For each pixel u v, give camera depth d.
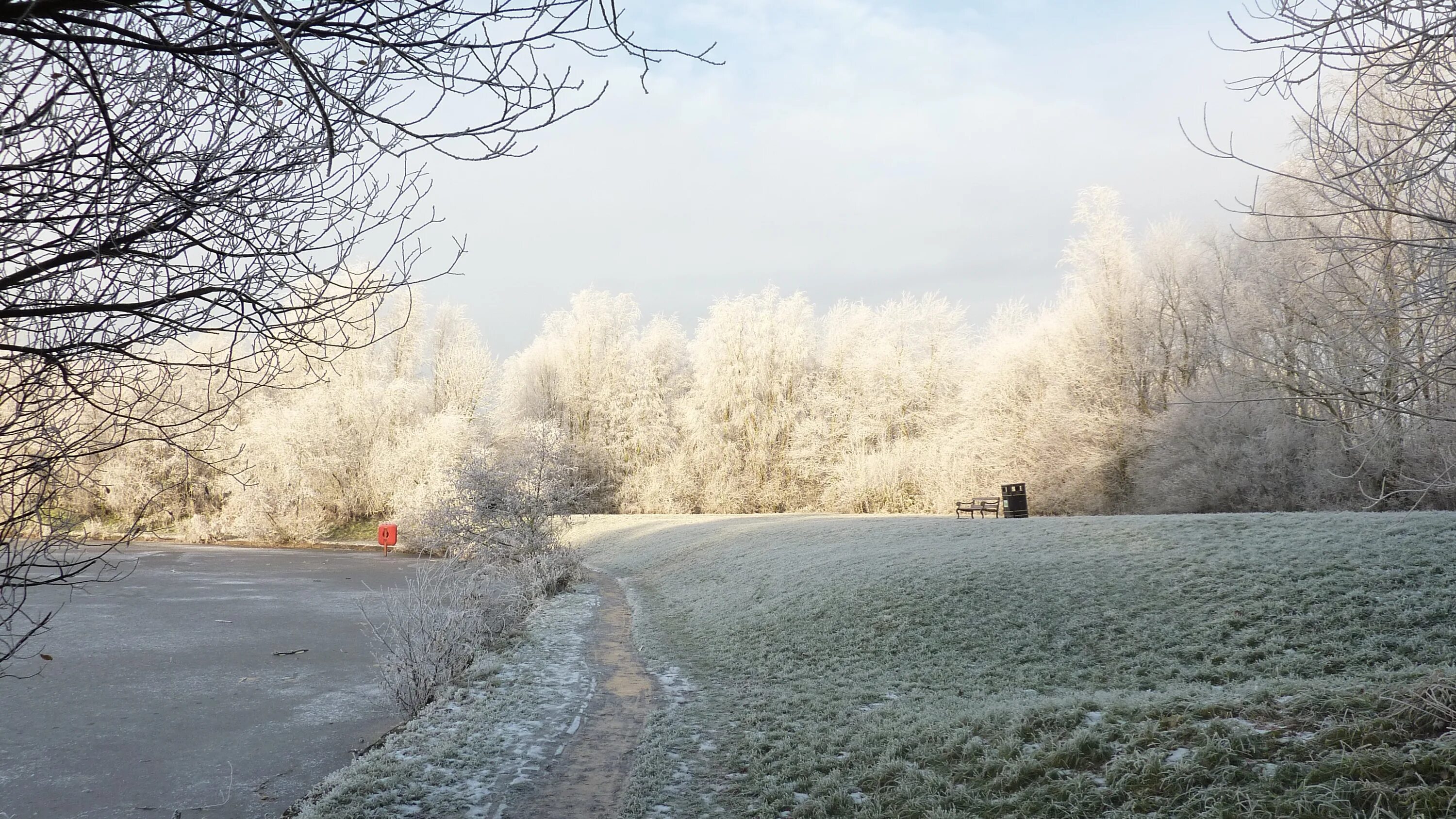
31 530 3.69
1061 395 39.09
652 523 44.62
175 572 34.59
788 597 19.39
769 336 56.53
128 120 3.25
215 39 3.22
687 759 9.62
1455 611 11.93
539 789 8.63
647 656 16.09
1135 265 37.56
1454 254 4.67
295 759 11.41
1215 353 31.36
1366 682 7.51
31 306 3.43
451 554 27.31
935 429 50.53
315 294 3.72
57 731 12.76
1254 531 17.75
